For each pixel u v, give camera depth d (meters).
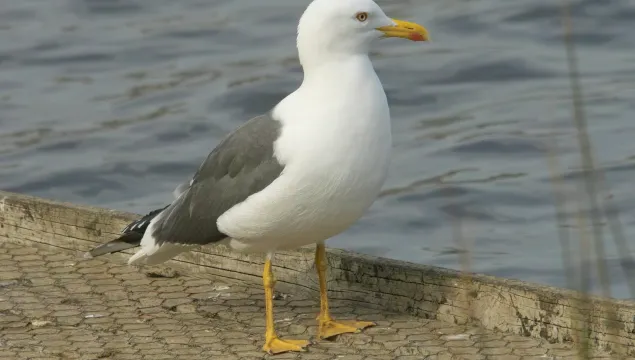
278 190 8.68
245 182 8.86
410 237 14.98
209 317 9.66
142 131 19.31
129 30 23.86
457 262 14.12
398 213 15.56
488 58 20.59
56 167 18.28
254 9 24.58
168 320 9.55
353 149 8.66
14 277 10.47
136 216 10.74
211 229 9.14
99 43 23.27
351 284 9.91
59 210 11.10
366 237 15.04
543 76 19.88
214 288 10.31
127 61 22.47
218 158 9.09
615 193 15.30
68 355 8.76
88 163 18.38
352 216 8.99
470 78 20.11
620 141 17.05
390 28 8.98
